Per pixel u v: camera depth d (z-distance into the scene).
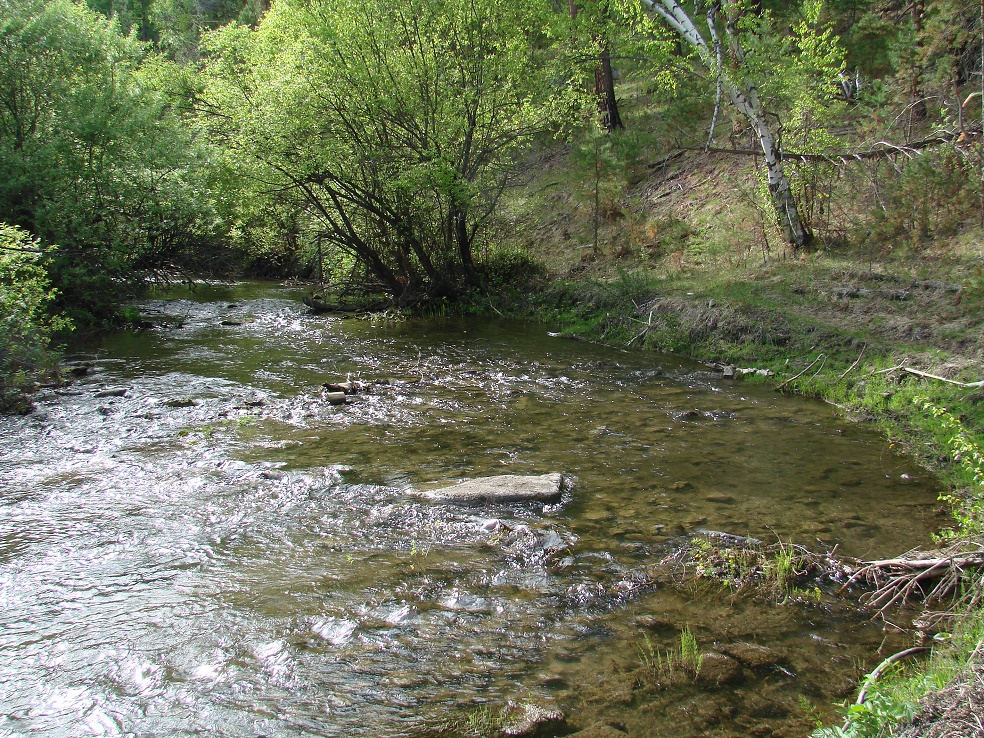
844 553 5.99
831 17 20.69
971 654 3.88
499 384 11.73
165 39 29.27
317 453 8.41
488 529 6.45
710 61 15.40
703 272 16.28
